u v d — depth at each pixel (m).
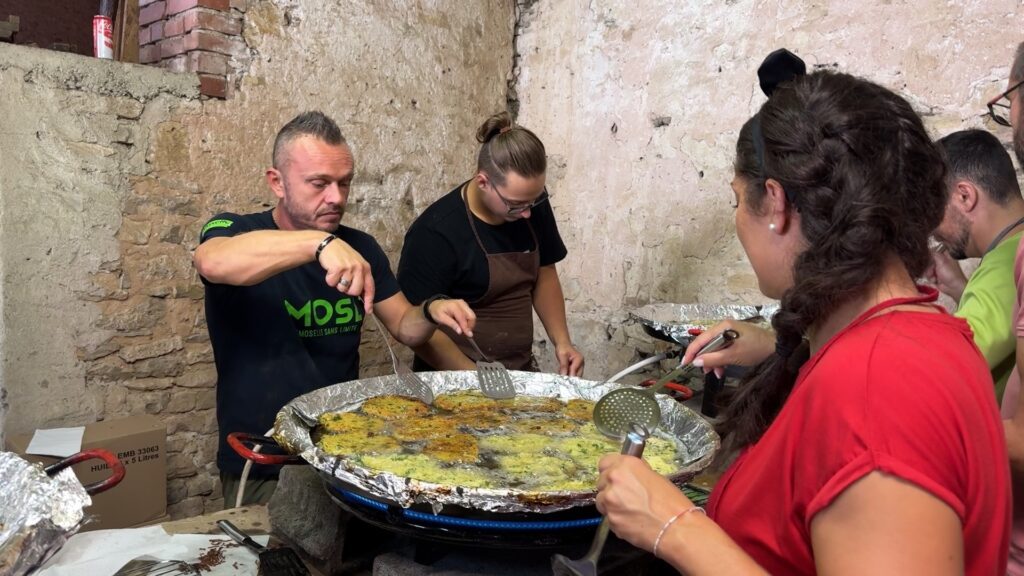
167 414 2.74
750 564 0.72
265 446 1.48
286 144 1.83
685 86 2.94
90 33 3.14
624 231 3.23
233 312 1.87
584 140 3.39
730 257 2.81
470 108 3.56
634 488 0.81
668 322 2.42
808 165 0.74
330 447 1.47
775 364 0.95
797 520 0.73
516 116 3.72
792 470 0.73
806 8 2.56
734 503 0.83
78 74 2.38
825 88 0.76
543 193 2.47
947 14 2.23
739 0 2.74
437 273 2.27
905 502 0.62
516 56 3.71
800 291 0.74
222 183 2.76
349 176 1.90
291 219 1.93
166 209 2.63
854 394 0.67
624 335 3.25
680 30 2.94
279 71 2.86
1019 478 1.18
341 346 2.00
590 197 3.38
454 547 1.25
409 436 1.57
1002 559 0.72
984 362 0.76
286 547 1.32
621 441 1.54
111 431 2.44
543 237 2.51
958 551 0.63
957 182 1.55
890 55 2.37
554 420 1.71
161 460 2.49
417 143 3.36
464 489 1.05
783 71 0.91
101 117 2.44
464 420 1.69
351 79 3.08
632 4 3.13
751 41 2.71
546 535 1.12
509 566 1.20
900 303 0.75
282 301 1.89
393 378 1.87
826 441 0.68
